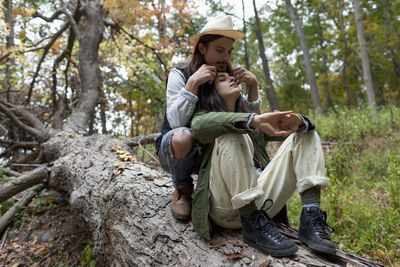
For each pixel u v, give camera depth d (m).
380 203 3.26
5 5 7.47
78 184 3.23
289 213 3.35
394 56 17.33
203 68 1.75
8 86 7.28
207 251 1.74
